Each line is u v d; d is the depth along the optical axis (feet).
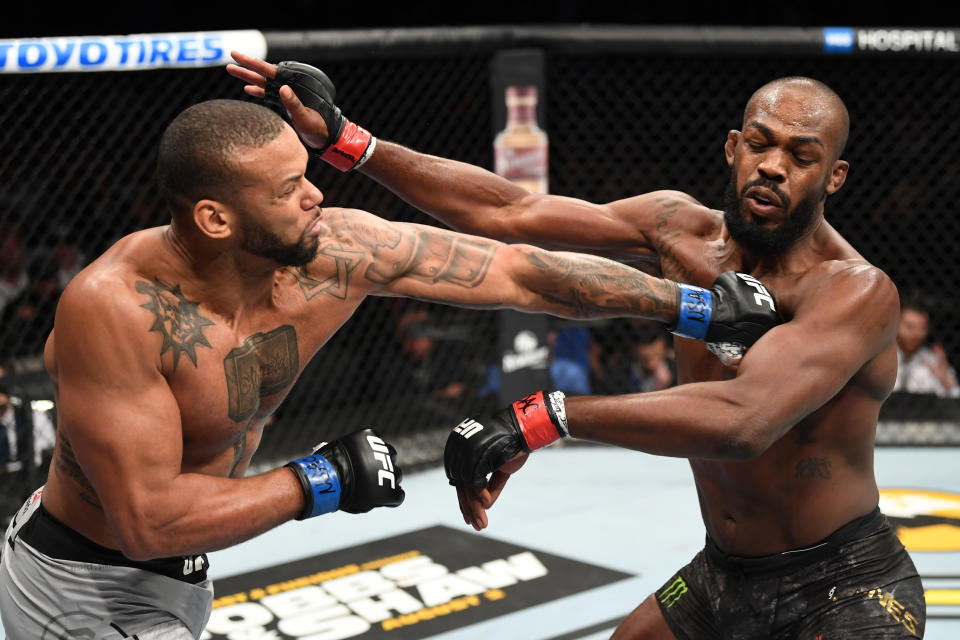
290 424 29.14
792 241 11.08
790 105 10.63
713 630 12.14
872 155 33.68
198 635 10.90
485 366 29.94
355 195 30.91
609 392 30.30
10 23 39.50
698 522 22.12
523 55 25.17
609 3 42.68
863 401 11.12
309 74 11.66
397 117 29.09
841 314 10.45
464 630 17.47
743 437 9.95
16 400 21.54
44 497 10.27
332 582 19.57
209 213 8.77
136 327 8.84
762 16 42.19
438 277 10.30
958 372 30.99
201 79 29.78
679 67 34.73
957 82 33.65
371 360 30.78
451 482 10.52
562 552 20.68
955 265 32.78
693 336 10.66
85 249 31.17
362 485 9.37
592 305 10.56
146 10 41.22
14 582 10.33
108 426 8.75
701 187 34.83
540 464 26.23
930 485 24.11
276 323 9.71
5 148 31.37
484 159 32.17
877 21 41.83
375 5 43.19
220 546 8.94
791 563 11.41
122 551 9.36
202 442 9.66
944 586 18.35
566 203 12.92
